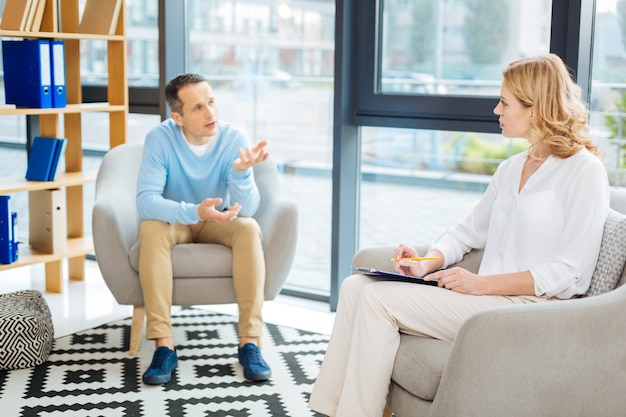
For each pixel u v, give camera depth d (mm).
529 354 2033
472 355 2018
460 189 3682
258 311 3203
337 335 2436
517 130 2432
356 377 2330
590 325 2068
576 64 3168
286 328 3711
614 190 2504
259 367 3102
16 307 3309
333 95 3891
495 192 2588
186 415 2756
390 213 3898
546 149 2424
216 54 4297
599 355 2088
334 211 3881
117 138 4199
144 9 4469
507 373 2029
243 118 4254
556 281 2264
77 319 3787
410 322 2326
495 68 3504
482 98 3502
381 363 2297
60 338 3527
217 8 4262
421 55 3684
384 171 3877
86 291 4230
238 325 3447
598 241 2275
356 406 2312
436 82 3662
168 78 4309
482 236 2609
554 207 2348
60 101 3934
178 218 3154
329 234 4078
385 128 3834
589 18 3178
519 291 2301
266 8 4090
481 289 2322
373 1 3732
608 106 3246
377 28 3770
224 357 3328
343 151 3832
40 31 3912
